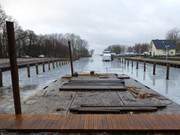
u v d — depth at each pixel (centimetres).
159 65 3297
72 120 547
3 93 1043
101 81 1271
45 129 496
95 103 766
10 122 538
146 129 486
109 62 4488
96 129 489
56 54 7512
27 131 498
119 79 1390
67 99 841
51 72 2297
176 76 1833
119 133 488
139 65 3384
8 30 570
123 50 11581
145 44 10694
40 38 8469
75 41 9856
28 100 831
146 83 1423
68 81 1318
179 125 507
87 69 2705
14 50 583
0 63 3128
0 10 5100
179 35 9638
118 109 648
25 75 1973
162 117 565
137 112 646
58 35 10494
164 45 7144
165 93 1072
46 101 810
